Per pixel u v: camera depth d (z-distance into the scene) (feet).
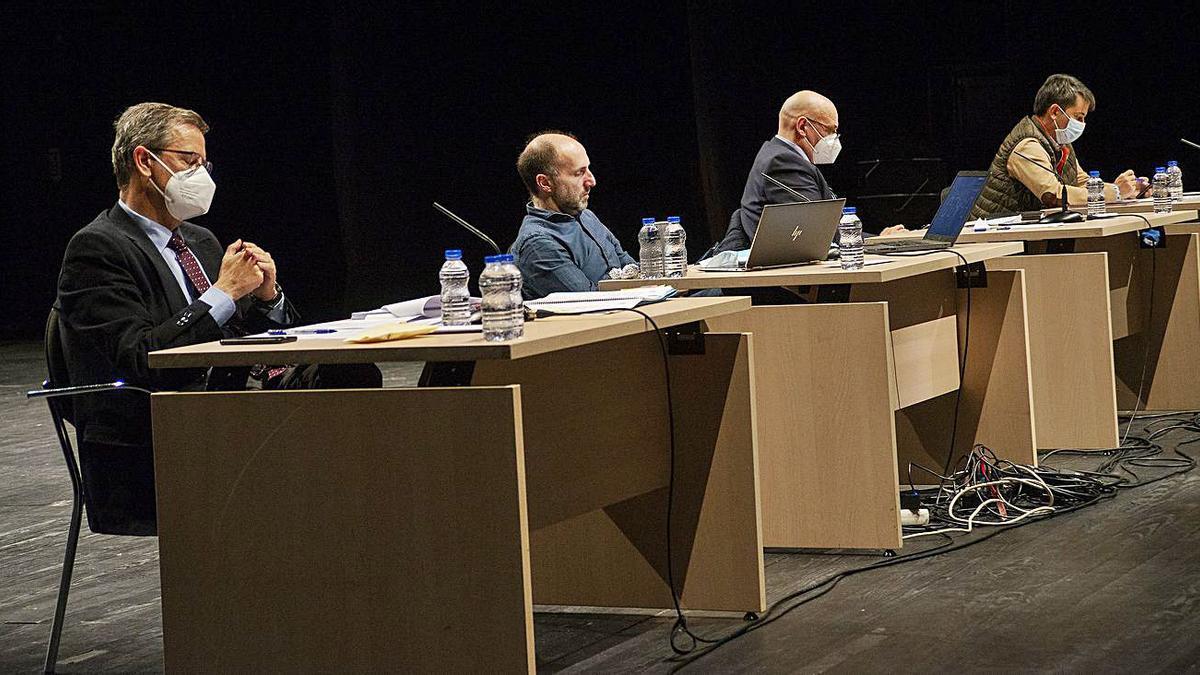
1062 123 16.12
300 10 37.73
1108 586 8.91
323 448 6.97
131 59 37.55
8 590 10.54
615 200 36.73
